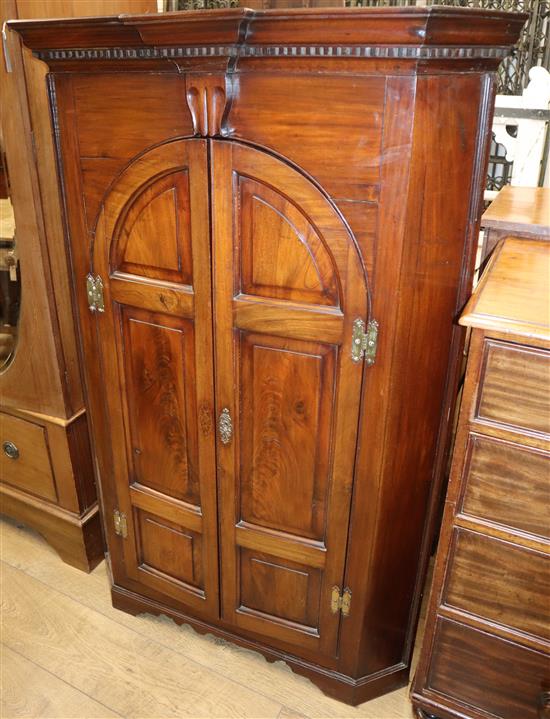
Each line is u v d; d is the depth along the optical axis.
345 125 0.90
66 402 1.54
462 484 1.00
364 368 1.04
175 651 1.49
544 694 1.05
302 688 1.41
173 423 1.28
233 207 1.02
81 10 1.38
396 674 1.38
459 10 0.78
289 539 1.25
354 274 0.97
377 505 1.13
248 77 0.93
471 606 1.08
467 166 0.96
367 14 0.79
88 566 1.70
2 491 1.76
